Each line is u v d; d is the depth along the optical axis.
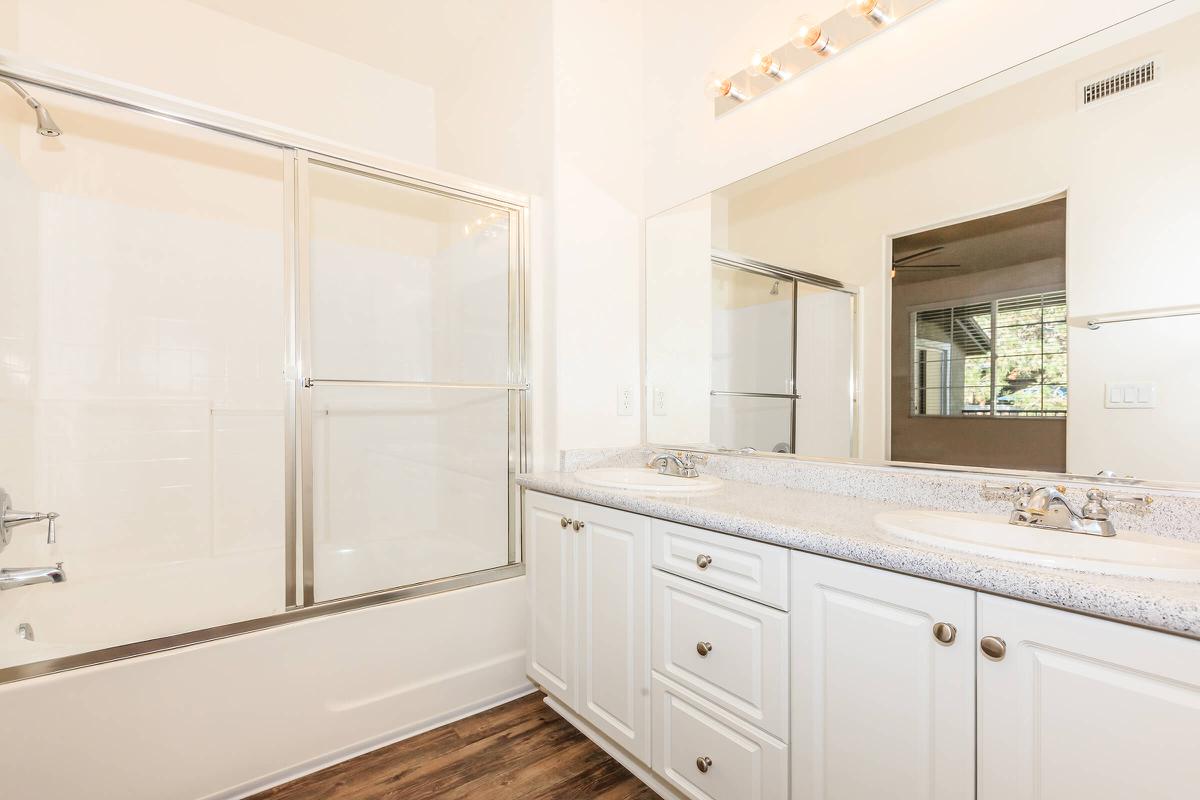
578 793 1.51
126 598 1.93
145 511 2.15
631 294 2.32
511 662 2.00
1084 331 1.16
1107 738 0.73
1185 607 0.66
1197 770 0.67
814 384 1.69
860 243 1.58
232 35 2.40
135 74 2.19
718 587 1.28
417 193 2.02
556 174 2.09
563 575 1.80
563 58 2.11
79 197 2.06
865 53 1.56
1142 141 1.09
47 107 1.63
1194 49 1.04
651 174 2.29
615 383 2.26
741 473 1.89
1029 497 1.17
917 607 0.92
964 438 1.35
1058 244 1.20
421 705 1.79
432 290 2.22
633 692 1.52
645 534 1.48
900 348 1.48
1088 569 0.80
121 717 1.32
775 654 1.15
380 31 2.48
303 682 1.58
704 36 2.06
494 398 2.16
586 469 2.12
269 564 2.21
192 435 2.26
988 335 1.31
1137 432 1.09
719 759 1.27
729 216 1.97
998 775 0.83
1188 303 1.04
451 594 1.86
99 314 2.10
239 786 1.47
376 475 2.14
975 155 1.34
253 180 2.42
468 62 2.66
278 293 2.48
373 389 2.14
